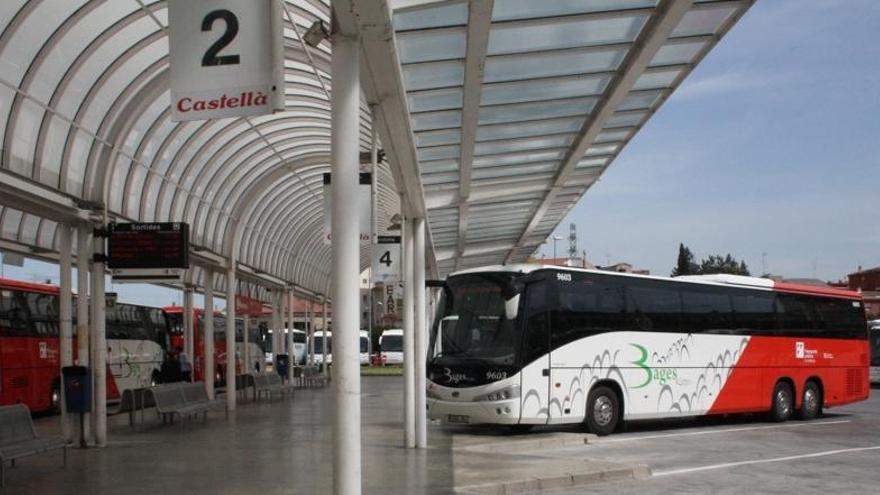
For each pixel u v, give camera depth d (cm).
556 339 1659
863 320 2403
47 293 2362
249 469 1119
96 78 1283
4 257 1767
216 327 3803
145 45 1274
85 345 1368
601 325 1741
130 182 1534
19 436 1089
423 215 1362
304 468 1126
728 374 1984
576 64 1105
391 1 792
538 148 1558
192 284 2567
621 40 1024
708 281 2006
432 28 917
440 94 1138
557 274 1695
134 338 2895
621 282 1806
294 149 2080
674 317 1892
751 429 1930
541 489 1048
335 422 613
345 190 623
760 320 2092
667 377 1848
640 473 1166
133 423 1755
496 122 1352
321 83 1508
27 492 955
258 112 604
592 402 1712
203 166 1862
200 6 609
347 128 627
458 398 1628
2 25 1073
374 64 709
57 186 1287
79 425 1373
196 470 1111
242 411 2158
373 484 1004
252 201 2155
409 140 953
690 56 1136
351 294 618
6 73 1136
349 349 615
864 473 1220
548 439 1532
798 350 2175
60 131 1280
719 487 1088
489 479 1042
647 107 1406
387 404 2450
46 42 1145
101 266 1383
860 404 2875
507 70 1117
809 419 2205
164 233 1376
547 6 912
